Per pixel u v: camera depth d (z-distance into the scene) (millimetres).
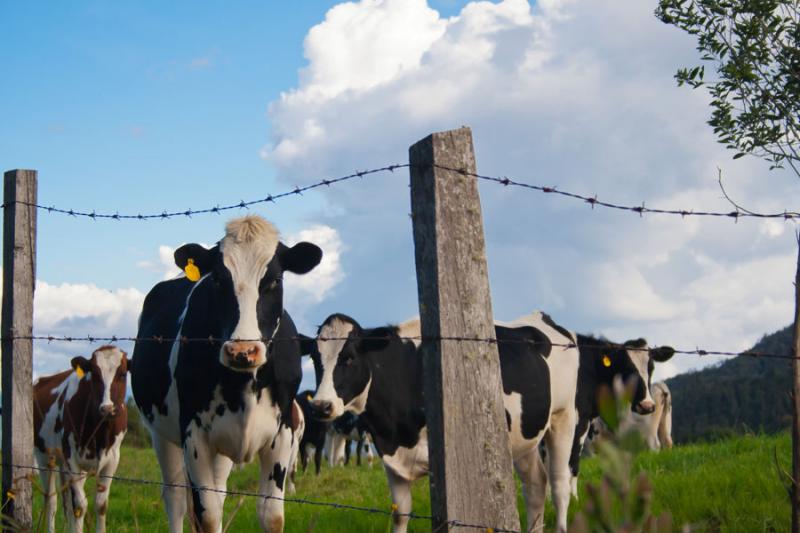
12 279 5758
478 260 3693
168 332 7562
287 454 7152
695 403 41344
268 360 6719
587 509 1361
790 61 5891
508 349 8578
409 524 8578
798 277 4543
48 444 10586
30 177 5875
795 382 4527
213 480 6996
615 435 1329
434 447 3633
